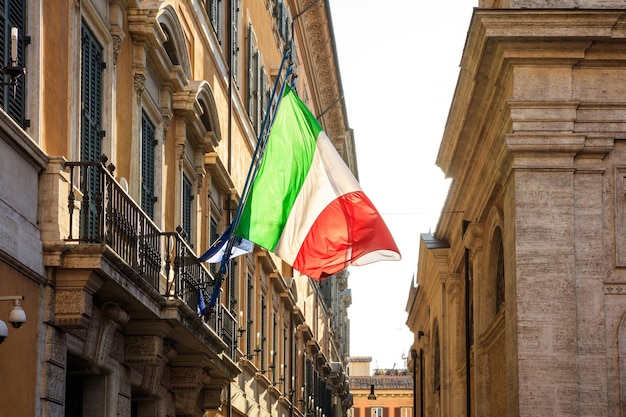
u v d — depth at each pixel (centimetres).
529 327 2356
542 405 2325
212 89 2667
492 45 2434
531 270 2377
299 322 4469
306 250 1975
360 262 1986
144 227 1758
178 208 2225
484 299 3123
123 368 1823
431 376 5081
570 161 2409
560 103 2403
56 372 1492
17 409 1376
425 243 4116
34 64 1438
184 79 2197
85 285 1476
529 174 2409
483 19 2389
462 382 3797
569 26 2377
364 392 10900
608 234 2400
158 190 2097
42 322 1456
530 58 2416
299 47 4750
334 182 1992
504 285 2758
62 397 1519
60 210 1491
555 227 2391
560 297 2367
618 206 2405
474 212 3180
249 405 3234
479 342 3170
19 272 1377
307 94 5084
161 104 2134
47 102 1486
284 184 1986
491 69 2541
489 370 3147
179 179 2234
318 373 5300
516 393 2362
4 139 1329
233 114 3016
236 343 2786
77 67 1593
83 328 1510
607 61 2419
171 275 2080
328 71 5319
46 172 1472
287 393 4134
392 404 10875
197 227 2441
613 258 2391
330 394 5909
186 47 2214
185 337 1956
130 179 1902
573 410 2320
